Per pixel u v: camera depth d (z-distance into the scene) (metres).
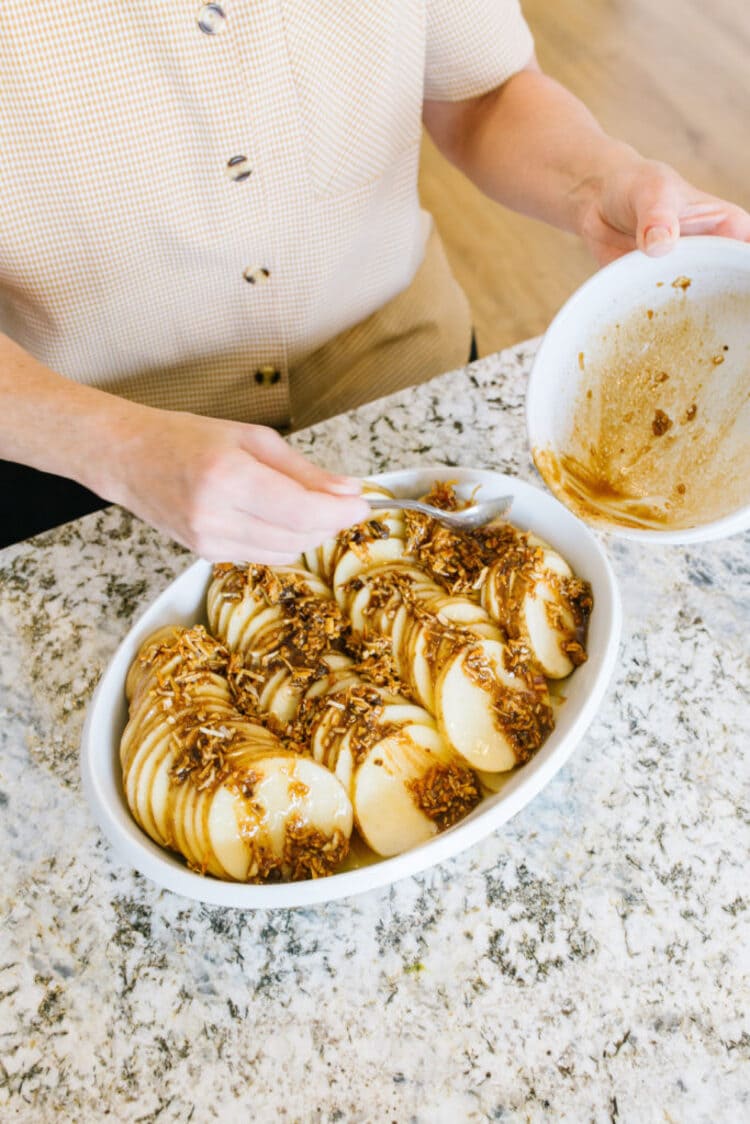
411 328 1.41
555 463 0.92
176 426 0.82
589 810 0.87
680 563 1.02
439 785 0.80
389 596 0.90
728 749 0.90
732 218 0.90
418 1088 0.75
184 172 1.02
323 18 0.99
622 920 0.81
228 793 0.76
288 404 1.33
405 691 0.86
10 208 0.99
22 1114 0.75
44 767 0.93
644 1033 0.76
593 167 1.07
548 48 3.05
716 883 0.83
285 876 0.77
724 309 0.86
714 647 0.96
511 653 0.86
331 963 0.81
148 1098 0.76
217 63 0.95
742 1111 0.73
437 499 0.97
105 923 0.84
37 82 0.91
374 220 1.22
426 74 1.22
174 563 1.07
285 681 0.87
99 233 1.04
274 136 1.03
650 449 0.94
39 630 1.02
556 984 0.79
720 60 2.95
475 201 2.78
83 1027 0.79
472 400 1.17
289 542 0.77
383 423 1.15
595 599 0.88
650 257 0.85
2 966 0.82
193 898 0.73
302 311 1.23
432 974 0.80
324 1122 0.74
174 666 0.85
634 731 0.92
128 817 0.79
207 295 1.16
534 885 0.84
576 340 0.91
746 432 0.88
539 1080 0.75
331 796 0.78
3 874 0.87
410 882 0.84
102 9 0.89
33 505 1.42
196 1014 0.79
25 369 0.92
